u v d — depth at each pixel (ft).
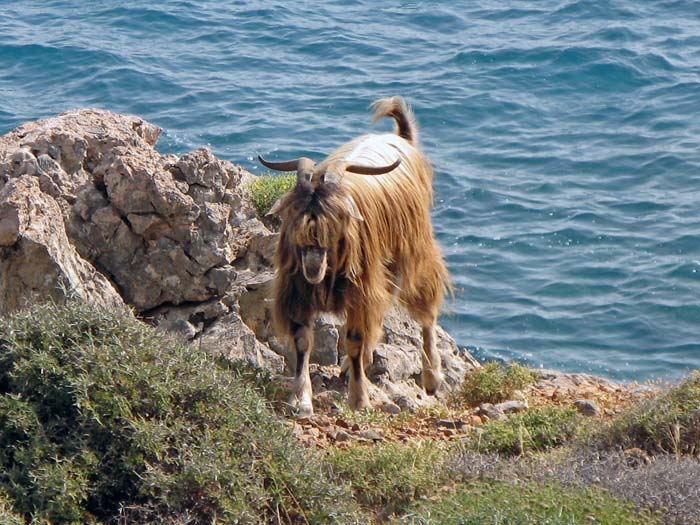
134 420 56.49
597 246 144.87
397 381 86.94
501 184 163.53
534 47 221.46
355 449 65.10
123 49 219.41
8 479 53.98
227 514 54.65
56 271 71.82
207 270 80.02
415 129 92.32
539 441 71.15
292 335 78.33
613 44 222.28
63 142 83.41
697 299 131.13
